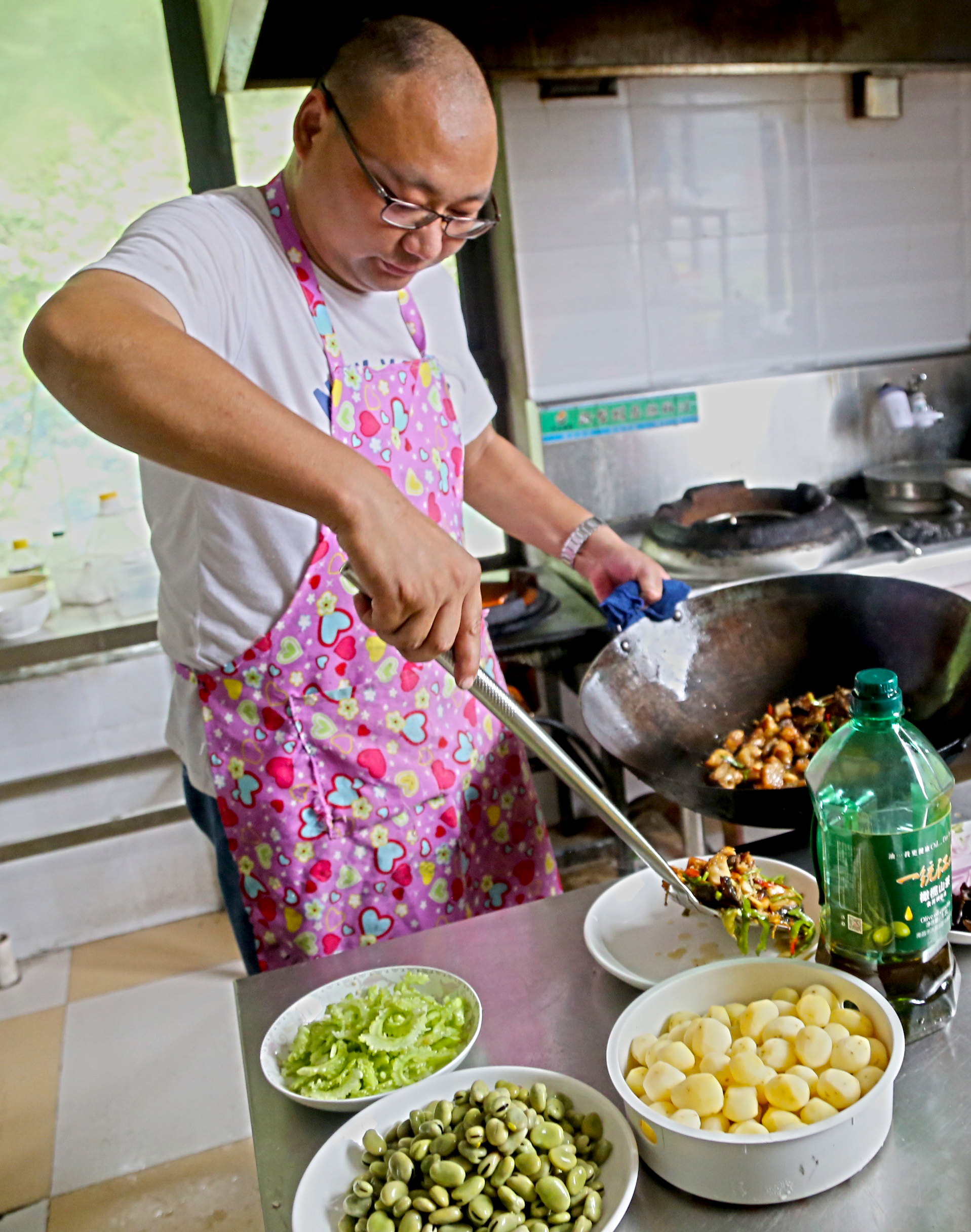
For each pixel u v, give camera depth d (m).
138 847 2.49
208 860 2.55
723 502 2.50
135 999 2.27
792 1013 0.71
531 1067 0.79
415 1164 0.66
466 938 0.97
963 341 2.79
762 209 2.58
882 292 2.73
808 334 2.70
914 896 0.72
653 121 2.45
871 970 0.74
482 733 1.36
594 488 2.58
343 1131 0.71
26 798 2.38
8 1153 1.86
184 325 0.96
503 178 2.40
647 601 1.36
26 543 2.51
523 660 2.11
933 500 2.49
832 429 2.72
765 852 1.05
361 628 1.20
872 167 2.64
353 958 0.96
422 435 1.27
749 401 2.64
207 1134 1.84
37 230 2.37
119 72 2.32
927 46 2.46
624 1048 0.72
